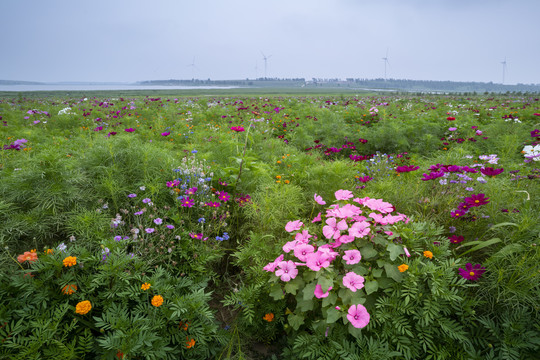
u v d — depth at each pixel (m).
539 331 1.81
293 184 3.90
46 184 2.72
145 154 3.34
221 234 3.17
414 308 1.93
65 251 2.09
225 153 4.79
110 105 15.66
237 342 2.23
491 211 2.51
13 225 2.35
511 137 5.79
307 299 1.96
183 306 1.97
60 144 5.36
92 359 1.87
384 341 1.87
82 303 1.71
